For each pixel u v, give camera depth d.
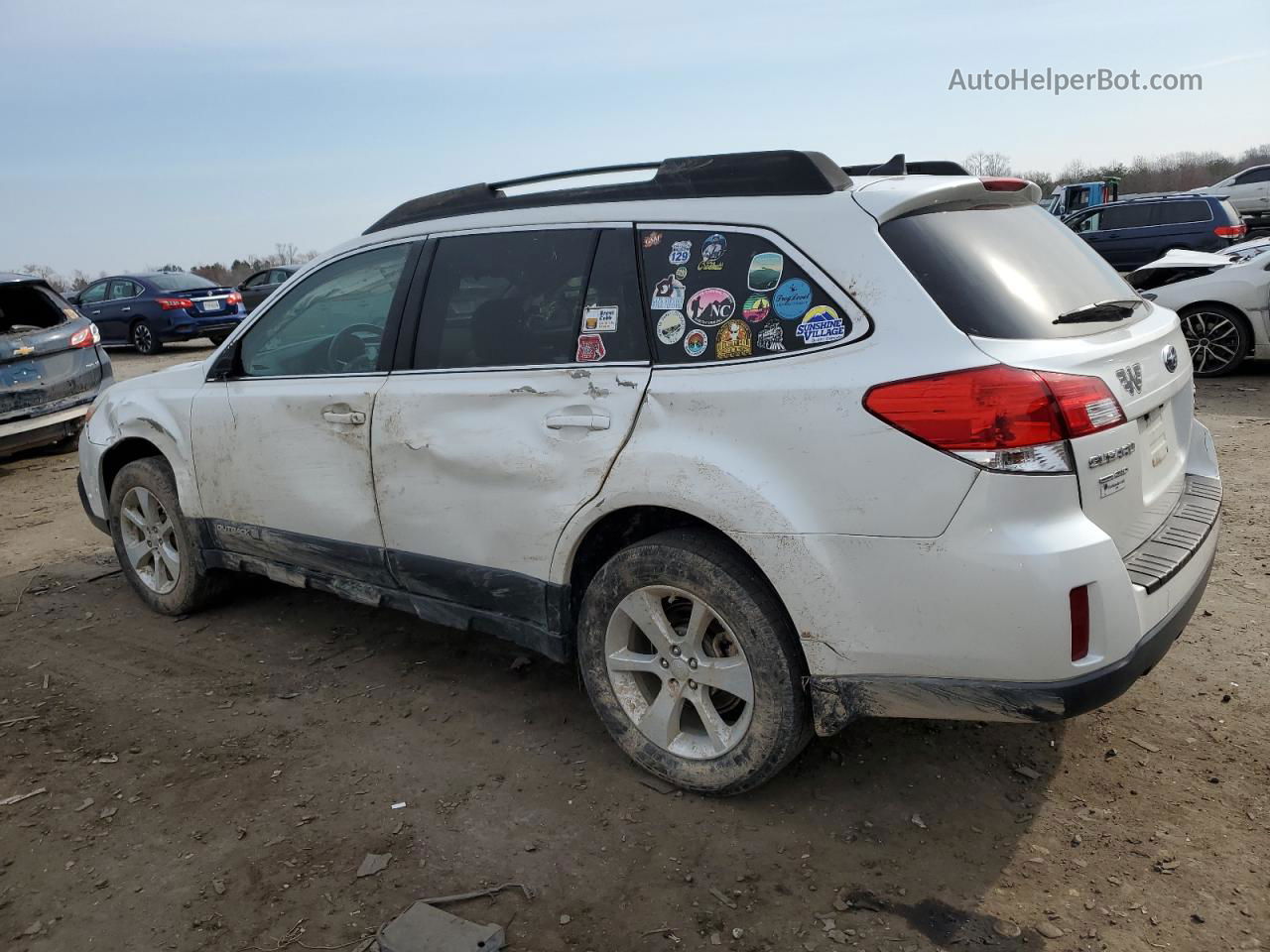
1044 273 2.79
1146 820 2.79
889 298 2.49
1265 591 4.30
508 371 3.18
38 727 3.66
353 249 3.76
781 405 2.57
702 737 3.02
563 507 3.03
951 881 2.59
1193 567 2.73
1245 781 2.94
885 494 2.43
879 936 2.40
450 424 3.29
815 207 2.67
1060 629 2.31
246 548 4.20
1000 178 3.00
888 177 2.97
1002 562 2.31
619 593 2.99
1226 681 3.54
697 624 2.87
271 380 3.97
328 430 3.68
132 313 17.92
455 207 3.50
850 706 2.62
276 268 21.22
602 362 2.97
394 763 3.30
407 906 2.58
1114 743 3.19
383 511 3.56
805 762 3.16
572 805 2.99
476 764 3.27
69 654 4.33
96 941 2.52
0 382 8.10
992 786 2.99
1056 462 2.31
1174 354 2.97
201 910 2.61
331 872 2.74
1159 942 2.34
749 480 2.62
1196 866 2.60
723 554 2.76
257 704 3.77
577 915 2.52
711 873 2.66
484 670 3.97
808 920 2.46
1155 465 2.82
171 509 4.50
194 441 4.23
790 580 2.58
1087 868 2.61
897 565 2.44
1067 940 2.36
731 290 2.75
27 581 5.39
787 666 2.69
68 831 3.00
